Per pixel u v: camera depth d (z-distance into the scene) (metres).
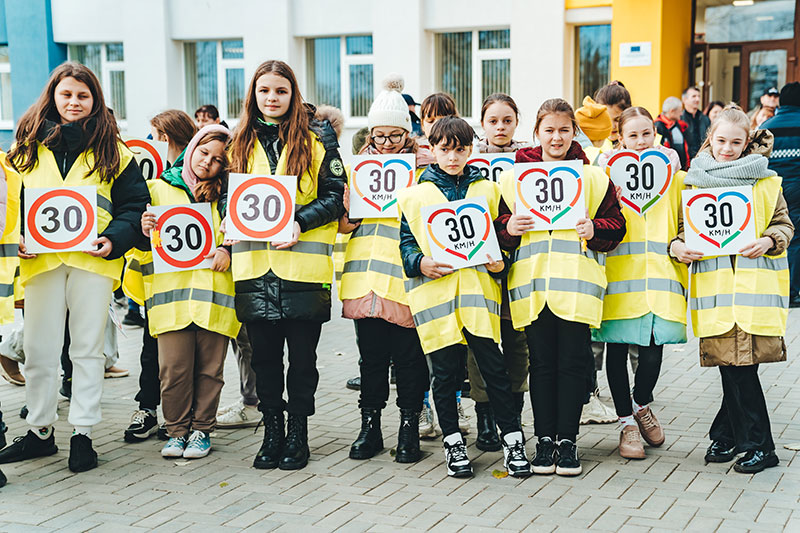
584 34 14.75
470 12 15.22
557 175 4.64
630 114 5.11
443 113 5.65
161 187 5.18
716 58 15.61
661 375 6.97
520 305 4.73
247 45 16.80
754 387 4.76
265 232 4.76
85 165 4.90
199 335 5.14
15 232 4.76
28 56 18.45
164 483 4.76
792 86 9.61
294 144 4.79
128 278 5.52
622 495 4.47
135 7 17.36
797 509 4.25
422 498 4.48
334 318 9.89
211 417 5.24
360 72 16.48
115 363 7.38
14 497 4.57
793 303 9.86
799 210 9.75
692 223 4.73
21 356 6.71
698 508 4.28
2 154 4.86
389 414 6.04
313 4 16.33
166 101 17.42
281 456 5.00
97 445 5.45
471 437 5.52
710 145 4.91
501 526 4.11
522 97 14.76
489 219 4.73
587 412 5.77
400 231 4.87
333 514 4.29
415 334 5.00
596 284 4.67
